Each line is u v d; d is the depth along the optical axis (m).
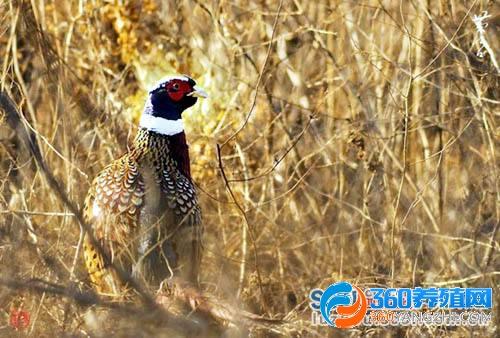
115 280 11.70
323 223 13.56
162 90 12.68
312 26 14.41
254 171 14.21
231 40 14.73
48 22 15.00
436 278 12.84
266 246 13.09
